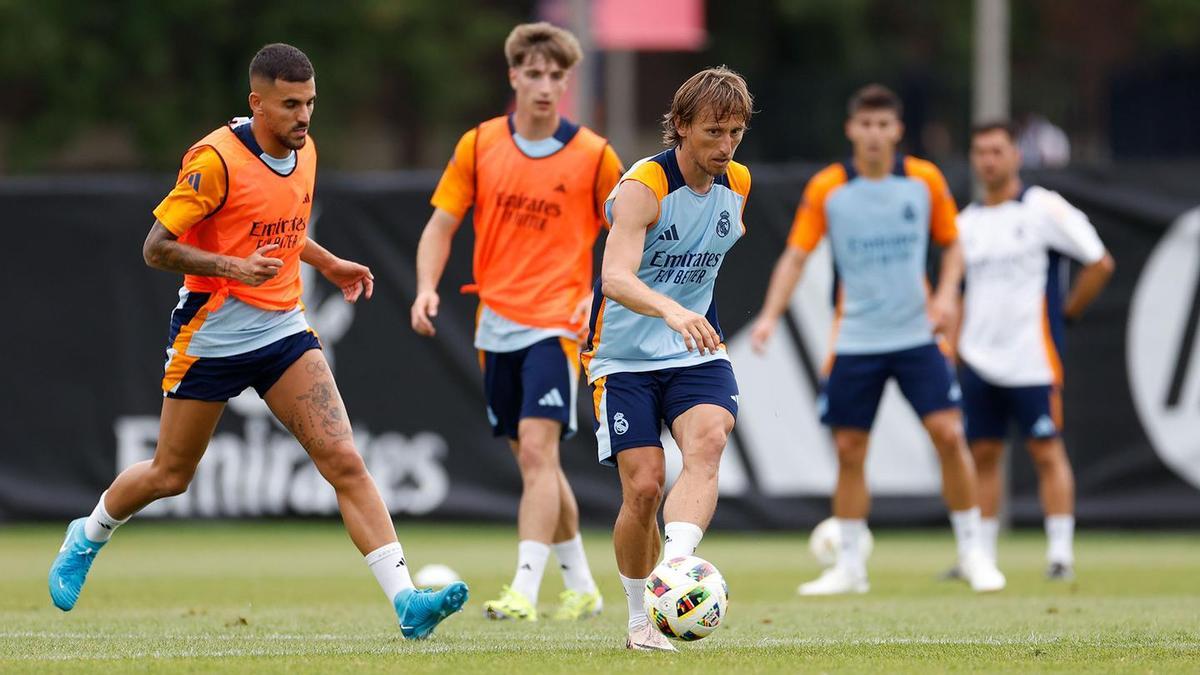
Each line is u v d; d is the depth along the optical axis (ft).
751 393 149.28
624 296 65.46
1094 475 148.05
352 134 316.81
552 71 90.63
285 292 72.02
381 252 150.61
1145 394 147.23
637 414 68.85
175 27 278.05
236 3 280.31
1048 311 116.37
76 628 80.48
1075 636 76.69
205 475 151.12
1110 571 119.85
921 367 106.83
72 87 272.31
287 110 68.54
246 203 69.46
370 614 88.53
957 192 146.82
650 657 66.23
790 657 66.95
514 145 91.25
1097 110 267.39
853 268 107.65
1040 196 117.19
